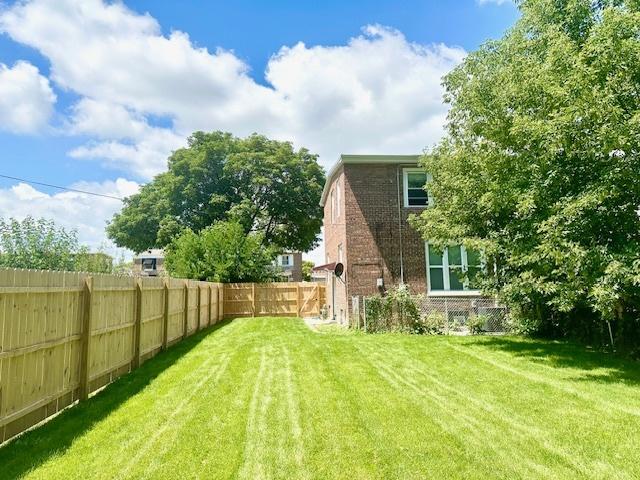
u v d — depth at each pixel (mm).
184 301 12117
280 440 4363
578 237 7453
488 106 9211
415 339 11156
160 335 9719
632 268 6785
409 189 15031
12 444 4207
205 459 3920
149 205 34219
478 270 10977
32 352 4648
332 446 4219
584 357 8695
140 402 5668
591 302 7980
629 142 6742
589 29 8500
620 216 7535
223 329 14750
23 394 4488
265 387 6453
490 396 5980
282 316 21656
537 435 4520
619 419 5016
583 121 7055
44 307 4883
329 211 20281
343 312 15625
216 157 31688
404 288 13164
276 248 32125
